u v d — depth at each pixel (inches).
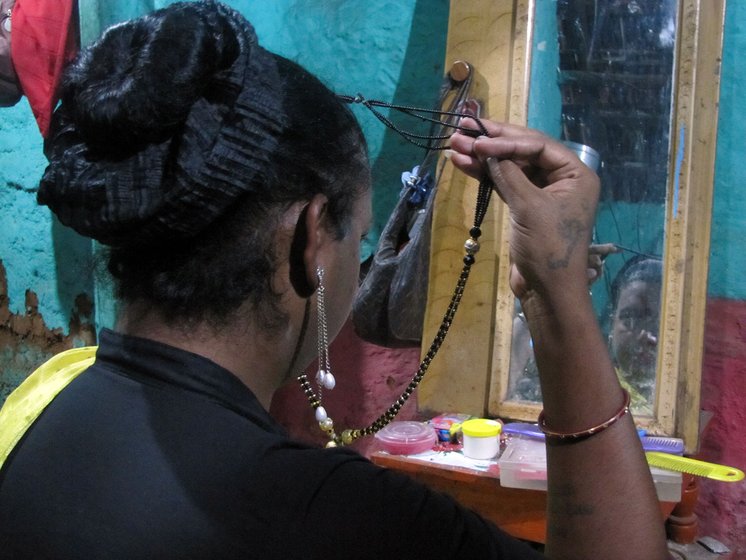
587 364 20.6
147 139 17.2
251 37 18.5
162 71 16.6
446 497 18.0
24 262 76.9
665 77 39.3
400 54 52.8
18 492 17.7
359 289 45.4
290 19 56.4
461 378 42.6
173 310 18.5
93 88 17.6
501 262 41.4
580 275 21.2
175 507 16.2
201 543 15.8
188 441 16.9
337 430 58.3
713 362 46.7
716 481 47.3
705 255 38.9
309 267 19.3
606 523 20.0
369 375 56.7
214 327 18.7
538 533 36.7
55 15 58.7
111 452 17.2
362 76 54.2
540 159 23.6
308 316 20.7
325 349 21.2
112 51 18.5
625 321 40.2
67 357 23.8
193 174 16.9
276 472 16.5
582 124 41.1
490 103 41.9
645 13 39.6
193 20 17.5
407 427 40.4
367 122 54.2
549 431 21.0
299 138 18.7
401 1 52.4
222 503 16.1
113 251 19.3
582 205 22.0
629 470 20.2
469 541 17.0
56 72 59.5
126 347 18.8
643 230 39.9
